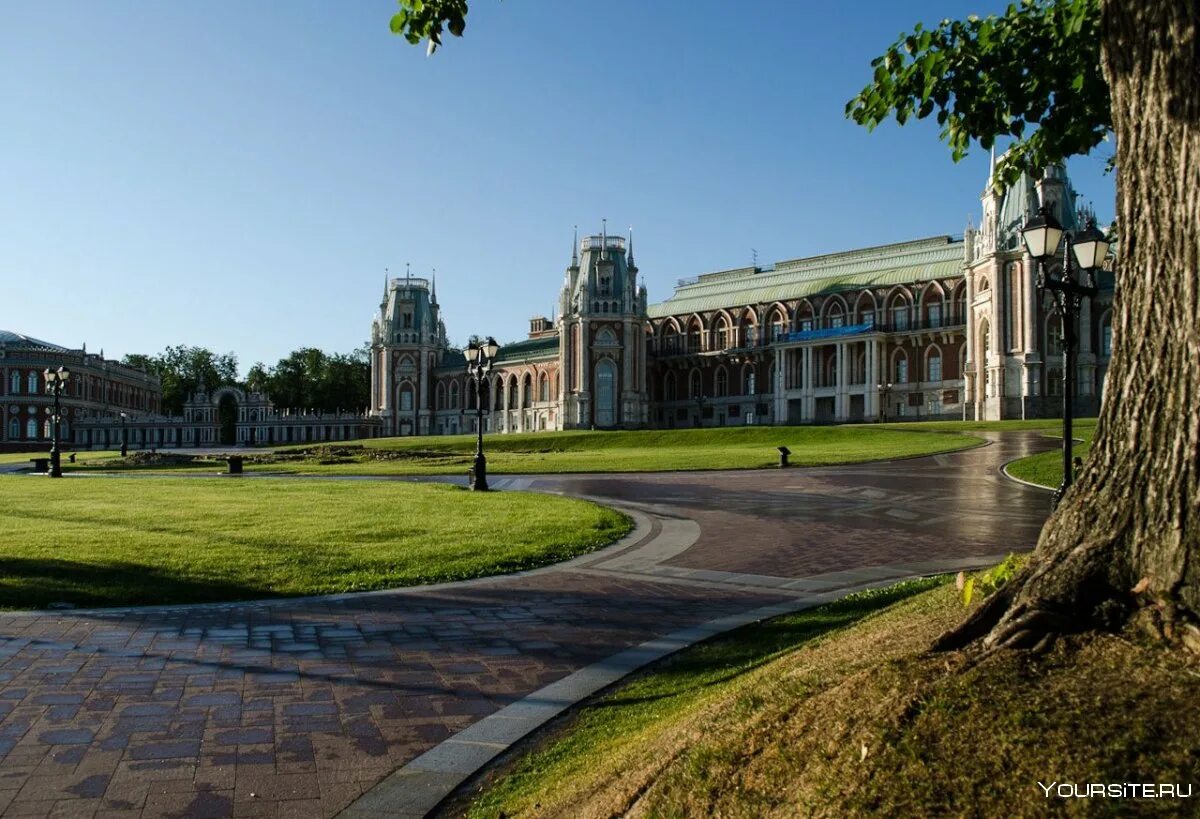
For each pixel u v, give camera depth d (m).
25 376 134.88
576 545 18.39
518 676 9.31
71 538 18.81
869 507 25.50
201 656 10.06
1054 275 76.19
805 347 105.19
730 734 5.52
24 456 87.81
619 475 41.62
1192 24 5.27
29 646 10.37
